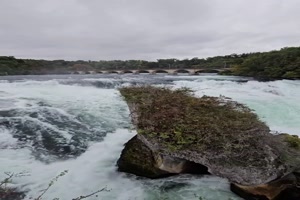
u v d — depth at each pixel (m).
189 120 5.96
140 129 6.21
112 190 6.21
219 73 51.47
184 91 8.27
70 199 5.79
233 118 6.09
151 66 80.44
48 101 14.29
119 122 11.31
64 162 7.62
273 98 15.33
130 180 6.66
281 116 12.02
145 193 6.11
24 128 9.78
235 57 74.62
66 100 14.86
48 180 6.54
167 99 7.02
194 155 5.54
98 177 6.80
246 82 22.61
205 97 7.59
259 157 5.27
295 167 5.28
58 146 8.66
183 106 6.63
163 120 6.11
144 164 6.65
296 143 6.11
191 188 6.23
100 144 8.98
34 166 7.23
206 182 6.34
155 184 6.46
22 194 5.86
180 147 5.61
